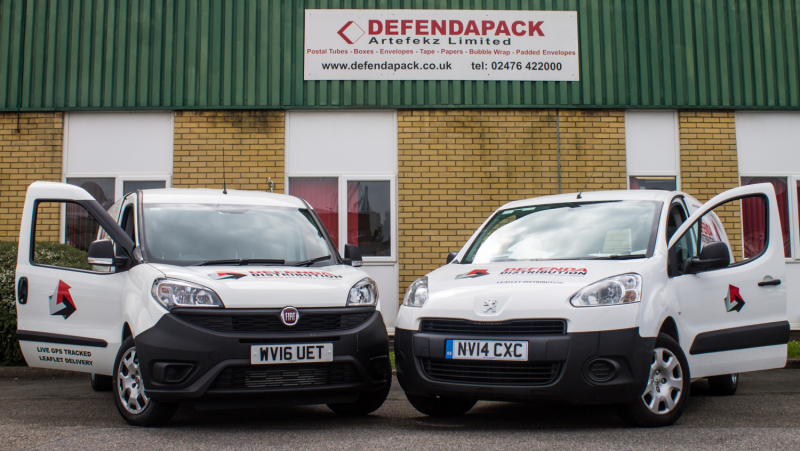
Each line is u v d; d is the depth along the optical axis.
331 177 10.79
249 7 10.84
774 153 11.16
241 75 10.77
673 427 4.82
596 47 11.01
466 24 10.88
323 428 4.96
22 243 6.12
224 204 6.23
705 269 5.25
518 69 10.90
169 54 10.78
